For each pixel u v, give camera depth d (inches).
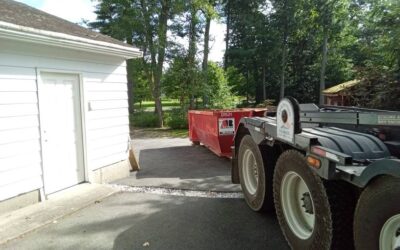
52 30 217.6
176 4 729.6
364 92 403.2
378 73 392.2
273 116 215.8
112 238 160.9
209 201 211.0
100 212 197.6
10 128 198.8
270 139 159.3
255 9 1248.8
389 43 403.5
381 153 118.2
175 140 547.2
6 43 194.7
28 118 210.2
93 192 233.1
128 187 252.7
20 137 205.2
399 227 87.3
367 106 383.9
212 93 806.5
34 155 214.2
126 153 297.6
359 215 97.8
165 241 154.7
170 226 172.2
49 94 226.8
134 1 735.1
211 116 339.3
